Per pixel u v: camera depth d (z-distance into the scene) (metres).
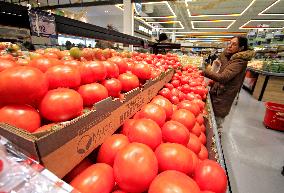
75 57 1.16
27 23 1.20
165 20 15.60
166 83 2.04
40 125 0.61
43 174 0.43
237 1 10.27
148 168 0.60
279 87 5.89
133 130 0.75
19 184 0.41
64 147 0.52
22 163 0.44
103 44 4.05
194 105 1.42
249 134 3.68
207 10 12.47
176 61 3.28
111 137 0.75
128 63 1.40
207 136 1.37
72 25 1.56
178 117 1.05
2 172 0.41
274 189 2.25
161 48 5.21
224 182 0.71
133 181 0.59
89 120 0.63
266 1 10.32
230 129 3.88
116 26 14.59
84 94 0.77
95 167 0.63
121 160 0.61
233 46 2.88
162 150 0.70
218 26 18.28
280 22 15.51
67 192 0.43
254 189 2.23
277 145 3.30
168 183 0.55
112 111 0.78
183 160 0.68
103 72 0.88
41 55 1.02
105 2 7.84
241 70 2.69
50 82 0.68
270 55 8.53
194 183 0.59
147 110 0.91
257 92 6.53
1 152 0.45
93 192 0.57
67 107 0.61
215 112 2.96
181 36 25.20
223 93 2.87
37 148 0.44
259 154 2.98
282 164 2.75
